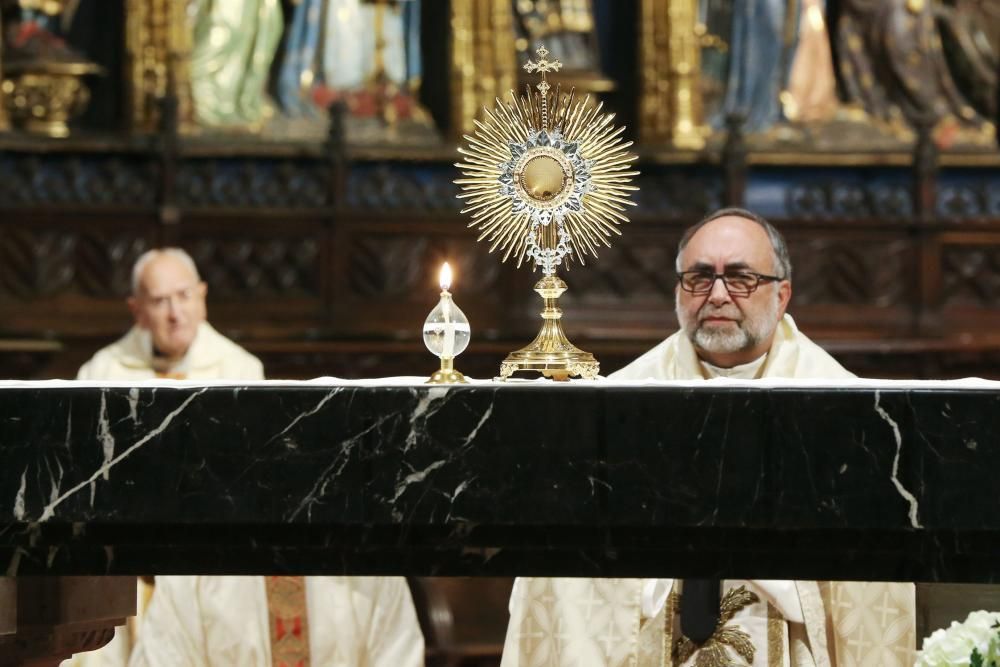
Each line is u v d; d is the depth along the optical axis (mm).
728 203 25844
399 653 14672
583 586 11086
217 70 26234
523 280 25641
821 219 25984
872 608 11086
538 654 11117
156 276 17016
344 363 24547
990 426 7898
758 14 27094
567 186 10000
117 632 14672
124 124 26031
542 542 8461
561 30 26797
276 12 26609
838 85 27188
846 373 11703
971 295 26156
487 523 8156
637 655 10953
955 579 8484
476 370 24750
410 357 24594
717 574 8602
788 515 8008
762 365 11719
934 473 7926
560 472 8109
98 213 25328
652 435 8078
